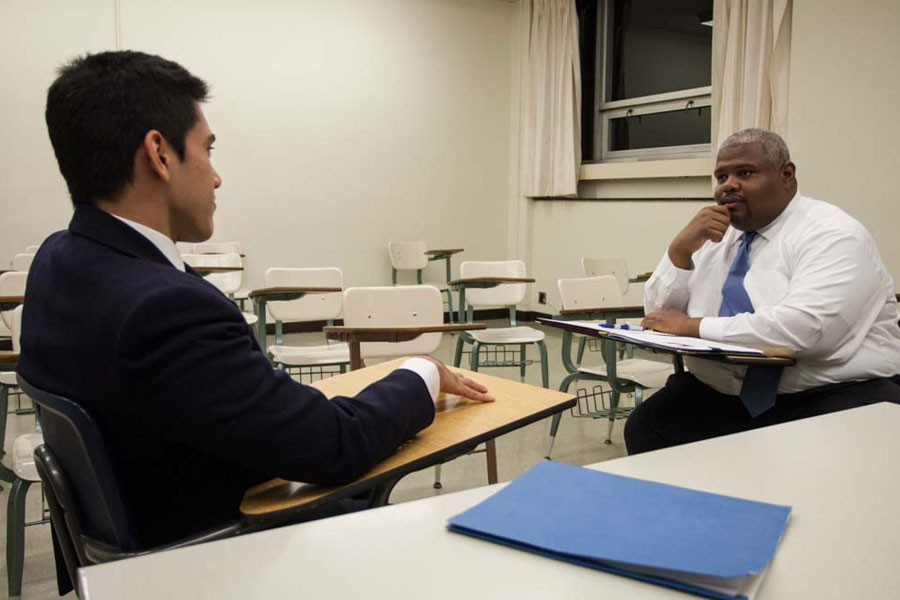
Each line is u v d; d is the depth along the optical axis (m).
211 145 0.91
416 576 0.54
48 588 1.83
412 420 0.94
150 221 0.85
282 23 5.62
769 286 1.73
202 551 0.58
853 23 3.79
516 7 6.58
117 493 0.78
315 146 5.83
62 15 4.91
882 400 1.55
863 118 3.78
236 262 4.39
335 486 0.85
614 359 2.45
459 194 6.54
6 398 2.34
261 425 0.77
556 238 6.34
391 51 6.09
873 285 1.63
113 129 0.81
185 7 5.27
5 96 4.81
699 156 5.15
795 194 1.76
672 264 1.94
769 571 0.54
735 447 0.84
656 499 0.66
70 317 0.77
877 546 0.58
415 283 6.39
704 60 5.17
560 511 0.64
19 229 4.93
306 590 0.52
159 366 0.73
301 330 5.83
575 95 5.95
